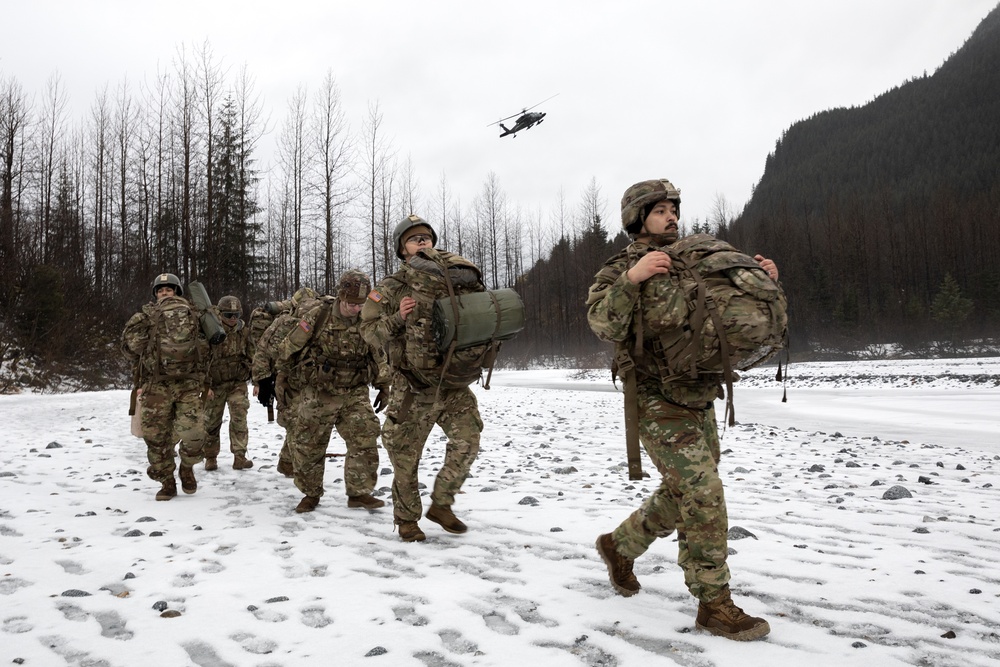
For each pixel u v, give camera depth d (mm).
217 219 35219
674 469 2725
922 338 68562
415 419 4277
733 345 2594
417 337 3986
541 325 70250
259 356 5754
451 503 4461
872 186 153500
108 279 32875
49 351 24109
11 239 26266
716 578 2650
